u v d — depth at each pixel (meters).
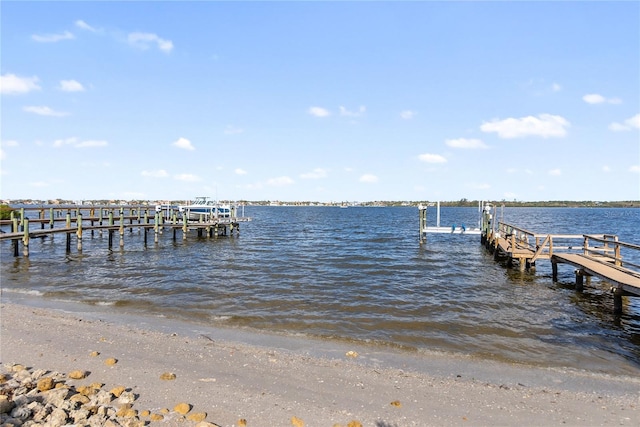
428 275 19.16
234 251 28.58
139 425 5.41
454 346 9.62
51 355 8.38
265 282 17.09
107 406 5.96
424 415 6.18
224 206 51.97
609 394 7.07
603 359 8.89
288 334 10.33
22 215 28.94
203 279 17.69
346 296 14.64
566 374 8.00
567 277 19.11
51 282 16.92
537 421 6.06
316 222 74.44
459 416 6.18
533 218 91.81
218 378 7.37
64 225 44.97
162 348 8.96
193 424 5.65
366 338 10.09
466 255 26.52
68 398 6.17
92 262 22.81
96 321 11.07
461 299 14.44
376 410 6.30
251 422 5.82
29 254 26.22
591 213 131.62
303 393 6.84
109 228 28.69
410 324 11.32
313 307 13.08
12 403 5.57
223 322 11.34
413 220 82.56
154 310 12.52
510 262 21.94
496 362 8.61
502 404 6.59
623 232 49.94
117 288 15.70
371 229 54.34
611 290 14.48
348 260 23.95
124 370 7.65
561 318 12.15
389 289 15.93
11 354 8.40
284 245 32.88
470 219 86.06
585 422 6.05
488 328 11.06
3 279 17.56
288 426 5.74
